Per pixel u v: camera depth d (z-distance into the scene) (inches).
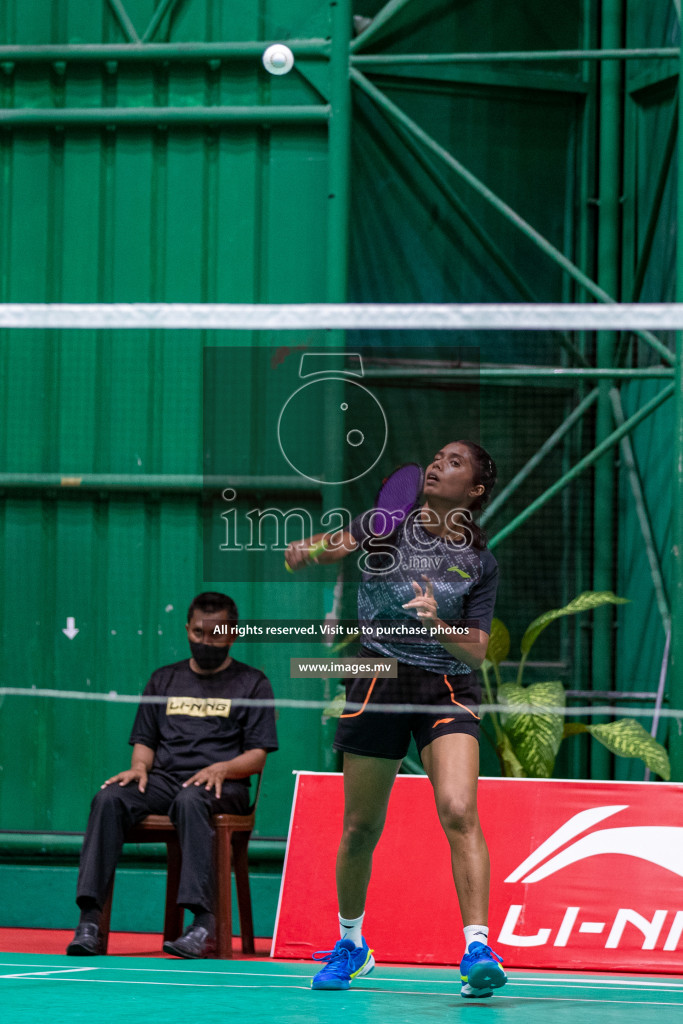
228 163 764.6
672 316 682.2
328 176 750.5
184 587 748.6
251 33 765.9
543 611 771.4
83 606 754.2
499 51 789.2
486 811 603.8
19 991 443.2
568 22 799.7
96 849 576.7
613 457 778.2
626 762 755.4
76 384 762.8
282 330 755.4
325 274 757.3
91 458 759.1
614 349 781.9
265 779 732.0
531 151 798.5
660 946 559.8
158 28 770.8
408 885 592.4
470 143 789.9
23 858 739.4
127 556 753.6
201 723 623.8
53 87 778.2
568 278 796.6
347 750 448.5
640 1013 411.2
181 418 755.4
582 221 798.5
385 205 776.9
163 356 758.5
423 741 439.5
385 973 525.7
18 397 764.0
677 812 592.1
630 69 795.4
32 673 751.7
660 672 733.9
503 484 770.2
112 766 746.8
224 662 644.1
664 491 737.0
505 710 668.1
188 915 707.4
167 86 772.6
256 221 761.0
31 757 748.0
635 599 762.8
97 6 780.6
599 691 766.5
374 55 766.5
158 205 768.3
